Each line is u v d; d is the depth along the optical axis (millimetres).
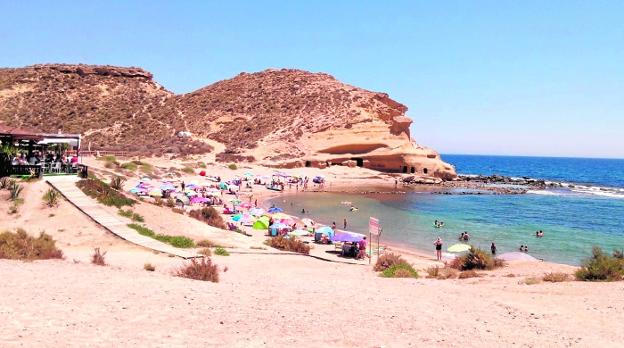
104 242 21828
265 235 32875
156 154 86375
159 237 24141
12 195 25922
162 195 45312
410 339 7777
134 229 24328
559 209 59062
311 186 78062
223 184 62531
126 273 13258
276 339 7293
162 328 7441
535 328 8961
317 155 98188
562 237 39844
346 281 15922
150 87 128000
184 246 23625
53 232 22453
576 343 7906
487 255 22094
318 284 14516
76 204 26156
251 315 8805
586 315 10086
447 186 89812
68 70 122750
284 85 130000
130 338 6773
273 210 45281
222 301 9914
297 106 117250
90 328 7125
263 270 18516
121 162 66125
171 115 115000
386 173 97062
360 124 104625
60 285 10336
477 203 64250
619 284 13734
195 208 41125
